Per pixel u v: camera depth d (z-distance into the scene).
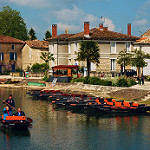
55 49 65.19
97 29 62.72
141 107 30.44
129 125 25.69
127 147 20.42
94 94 41.19
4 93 47.62
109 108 30.34
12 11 102.94
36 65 72.44
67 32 70.38
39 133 23.53
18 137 22.47
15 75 70.88
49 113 30.97
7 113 24.94
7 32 100.69
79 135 23.05
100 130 24.33
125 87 41.38
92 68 57.75
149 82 48.41
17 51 81.62
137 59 52.19
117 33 62.22
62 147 20.42
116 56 59.78
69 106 32.66
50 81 54.84
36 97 42.56
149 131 23.86
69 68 52.84
